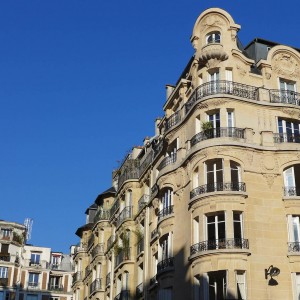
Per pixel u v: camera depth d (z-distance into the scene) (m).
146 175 45.03
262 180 33.38
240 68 37.25
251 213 32.16
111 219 54.19
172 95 42.19
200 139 34.91
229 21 38.50
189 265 32.69
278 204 32.91
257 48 39.72
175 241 35.53
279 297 30.23
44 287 82.81
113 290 47.69
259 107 35.94
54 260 88.56
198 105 35.94
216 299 30.31
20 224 84.50
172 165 37.78
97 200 59.94
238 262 30.34
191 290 31.61
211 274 31.03
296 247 31.64
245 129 34.53
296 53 39.03
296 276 31.03
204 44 38.59
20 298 80.31
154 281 38.06
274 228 32.09
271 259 31.16
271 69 37.88
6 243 82.00
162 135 42.84
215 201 32.19
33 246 86.69
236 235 31.56
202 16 39.56
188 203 34.19
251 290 29.95
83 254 64.44
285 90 37.19
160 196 39.59
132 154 52.53
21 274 82.06
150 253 40.06
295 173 34.09
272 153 34.28
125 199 48.16
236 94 35.81
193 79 38.72
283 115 36.09
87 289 58.84
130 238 45.06
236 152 33.62
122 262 44.44
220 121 34.97
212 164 33.94
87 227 65.62
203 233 31.95
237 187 32.69
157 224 38.41
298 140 35.59
